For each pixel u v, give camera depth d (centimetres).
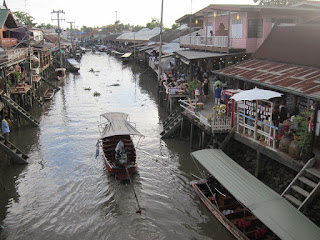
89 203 1369
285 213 928
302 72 1422
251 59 1917
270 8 2167
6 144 1747
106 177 1596
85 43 14500
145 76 5050
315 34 1580
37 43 4784
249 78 1551
